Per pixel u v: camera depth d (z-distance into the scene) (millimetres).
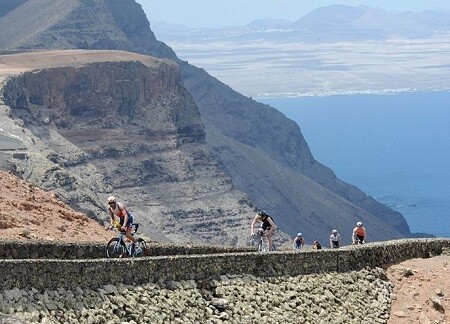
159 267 47000
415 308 59406
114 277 44531
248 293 50906
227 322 48188
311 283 55844
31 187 71062
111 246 51188
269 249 63250
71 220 64750
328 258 58219
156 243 58875
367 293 58906
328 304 55375
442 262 64375
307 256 56625
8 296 39594
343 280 58250
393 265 63031
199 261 49406
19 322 38156
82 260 43312
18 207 62344
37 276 41031
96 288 43469
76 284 42594
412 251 65625
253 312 50062
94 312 42312
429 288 61188
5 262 39938
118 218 51500
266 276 53406
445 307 59969
